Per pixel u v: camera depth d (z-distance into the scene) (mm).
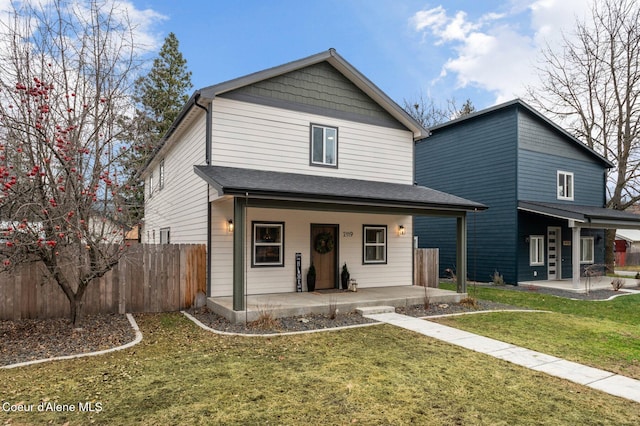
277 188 7637
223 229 9500
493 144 15398
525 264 14781
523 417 3811
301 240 10523
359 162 11320
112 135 7004
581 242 17547
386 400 4141
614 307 10469
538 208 13750
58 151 6352
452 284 15039
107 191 6996
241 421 3652
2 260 6473
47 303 7805
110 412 3822
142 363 5262
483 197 15734
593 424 3697
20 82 6316
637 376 5016
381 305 9211
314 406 3977
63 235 6488
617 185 19703
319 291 10523
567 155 16375
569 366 5355
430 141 18281
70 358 5469
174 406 3949
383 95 11414
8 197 5793
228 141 9430
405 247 12297
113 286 8492
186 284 9164
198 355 5625
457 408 3980
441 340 6539
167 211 13727
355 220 11422
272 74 9914
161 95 13555
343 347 6055
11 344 6090
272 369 5035
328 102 10883
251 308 8047
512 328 7512
